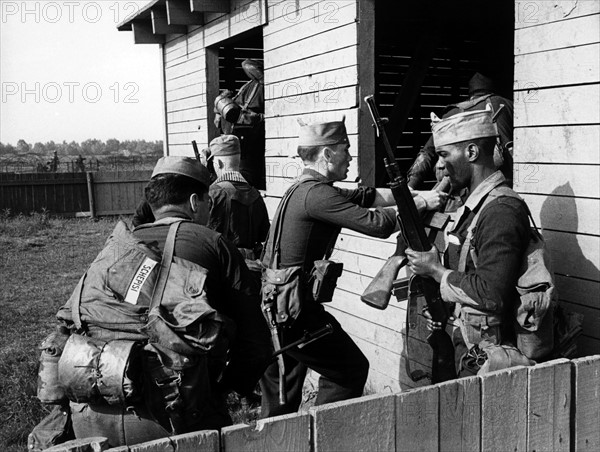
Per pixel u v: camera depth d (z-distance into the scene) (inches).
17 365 229.8
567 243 130.4
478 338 108.8
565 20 128.6
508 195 109.3
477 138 111.7
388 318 192.9
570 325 116.4
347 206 142.6
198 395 87.4
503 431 85.2
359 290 205.5
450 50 342.3
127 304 89.0
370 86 194.7
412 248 118.4
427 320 124.6
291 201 148.9
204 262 94.6
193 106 369.7
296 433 73.6
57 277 445.1
